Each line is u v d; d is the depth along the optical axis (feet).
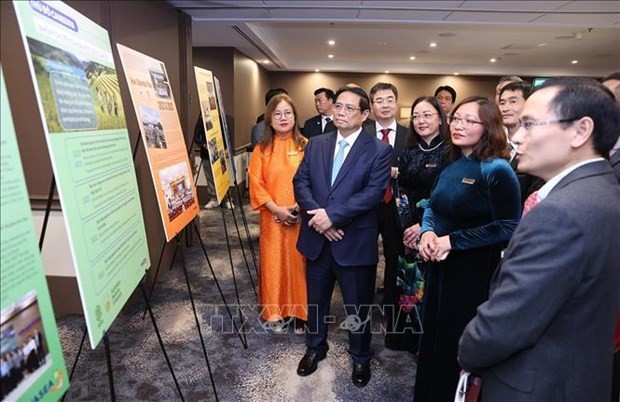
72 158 3.48
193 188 7.16
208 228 15.53
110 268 4.00
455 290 5.11
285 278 8.25
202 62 20.24
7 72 7.56
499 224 4.70
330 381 6.72
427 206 6.02
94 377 6.70
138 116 5.31
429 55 25.38
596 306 2.68
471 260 5.00
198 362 7.21
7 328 2.56
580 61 26.58
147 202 10.09
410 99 31.24
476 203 4.85
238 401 6.22
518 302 2.64
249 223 16.29
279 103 7.89
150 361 7.20
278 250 8.14
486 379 3.17
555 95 2.79
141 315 8.84
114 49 8.74
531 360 2.81
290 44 22.68
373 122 9.07
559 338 2.73
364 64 29.35
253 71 25.43
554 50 22.65
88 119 3.93
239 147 21.39
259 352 7.54
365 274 6.40
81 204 3.52
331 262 6.52
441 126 7.02
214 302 9.54
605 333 2.76
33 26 3.15
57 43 3.50
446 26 16.88
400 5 12.37
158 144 5.85
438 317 5.27
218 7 12.51
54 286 8.65
